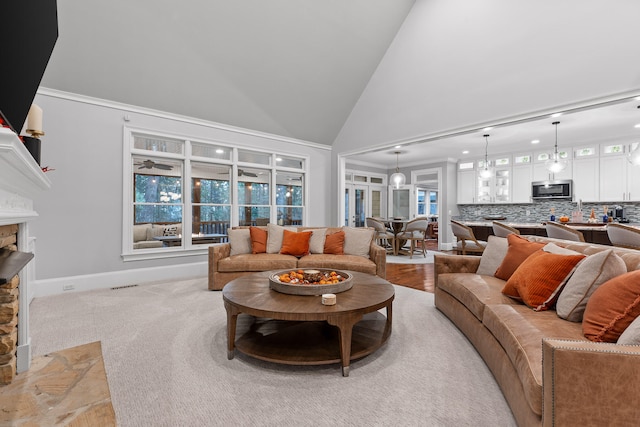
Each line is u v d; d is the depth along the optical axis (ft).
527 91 11.55
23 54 4.55
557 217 23.77
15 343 6.12
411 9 15.19
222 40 12.69
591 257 5.67
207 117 15.39
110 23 10.72
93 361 6.60
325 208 20.89
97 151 12.60
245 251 13.87
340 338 6.12
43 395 5.39
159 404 5.15
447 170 27.68
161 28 11.48
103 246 12.79
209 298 11.28
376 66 16.99
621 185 20.49
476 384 5.78
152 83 12.94
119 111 13.10
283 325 8.18
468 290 7.79
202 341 7.62
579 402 3.20
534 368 4.12
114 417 4.81
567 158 22.76
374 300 6.81
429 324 8.87
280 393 5.50
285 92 16.03
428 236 35.29
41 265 11.54
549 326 5.26
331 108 18.24
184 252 15.10
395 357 6.88
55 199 11.78
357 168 29.68
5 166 4.47
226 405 5.15
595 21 9.96
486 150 24.32
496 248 9.42
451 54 13.79
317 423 4.72
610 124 17.72
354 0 13.69
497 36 12.25
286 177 19.48
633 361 3.09
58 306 10.28
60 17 9.99
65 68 11.23
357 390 5.61
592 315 4.77
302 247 13.61
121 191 13.17
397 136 16.52
